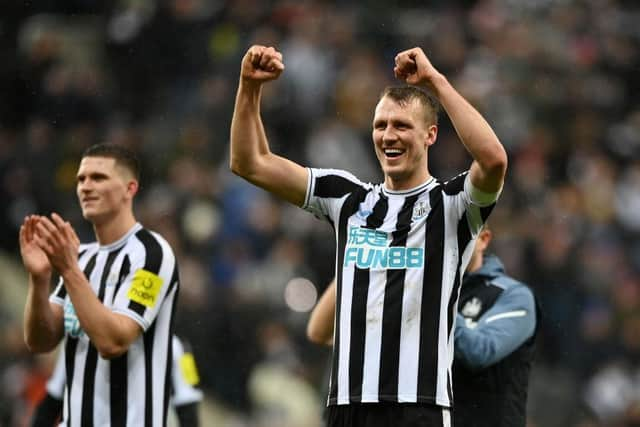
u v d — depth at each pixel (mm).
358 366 19969
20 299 52875
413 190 20562
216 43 61188
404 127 20344
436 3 65812
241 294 48219
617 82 66375
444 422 19812
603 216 58375
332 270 50781
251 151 20812
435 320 19953
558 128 62438
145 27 61219
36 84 60156
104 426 23688
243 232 52281
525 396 23281
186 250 50781
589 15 69062
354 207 20766
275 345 47531
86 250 24859
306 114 58000
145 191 55438
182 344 28062
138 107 59812
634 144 63000
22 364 46094
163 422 23984
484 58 63688
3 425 45031
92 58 63500
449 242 20219
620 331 51312
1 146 56812
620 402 49250
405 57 20172
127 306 23578
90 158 24547
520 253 50906
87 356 23875
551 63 64625
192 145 56812
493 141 19453
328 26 62000
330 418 20391
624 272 55062
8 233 54188
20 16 64875
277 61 20406
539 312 23797
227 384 46469
